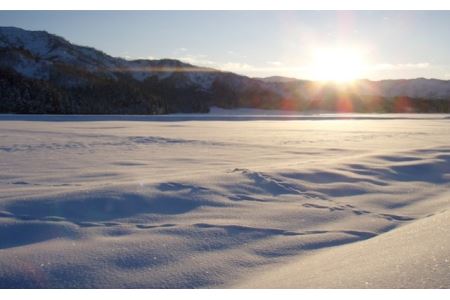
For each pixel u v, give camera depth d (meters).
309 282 2.59
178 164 9.74
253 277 3.10
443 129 27.62
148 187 5.83
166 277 3.05
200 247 3.74
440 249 2.63
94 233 4.07
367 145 15.21
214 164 9.75
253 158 11.02
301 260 3.46
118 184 5.93
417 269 2.37
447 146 13.36
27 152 12.05
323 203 5.64
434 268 2.33
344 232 4.33
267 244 3.91
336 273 2.65
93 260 3.29
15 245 3.76
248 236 4.12
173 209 5.12
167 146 14.41
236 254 3.61
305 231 4.36
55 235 4.00
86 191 5.48
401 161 9.18
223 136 19.94
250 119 45.81
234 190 6.05
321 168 7.80
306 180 6.93
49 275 3.01
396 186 6.96
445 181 7.51
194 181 6.32
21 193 5.72
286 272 3.03
